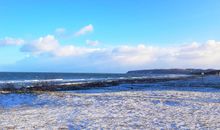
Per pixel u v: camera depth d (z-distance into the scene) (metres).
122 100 23.95
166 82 67.88
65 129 12.56
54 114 16.94
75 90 41.56
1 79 98.19
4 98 26.28
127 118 15.33
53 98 25.77
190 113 17.09
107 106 20.34
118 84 58.44
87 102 22.75
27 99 25.53
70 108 19.52
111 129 12.52
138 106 20.25
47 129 12.56
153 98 25.59
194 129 12.52
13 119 15.38
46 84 49.31
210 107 19.83
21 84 53.75
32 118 15.61
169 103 22.05
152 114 16.72
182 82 67.19
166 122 14.13
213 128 12.70
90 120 14.70
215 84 56.38
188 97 27.05
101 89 43.44
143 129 12.51
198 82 66.56
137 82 68.12
